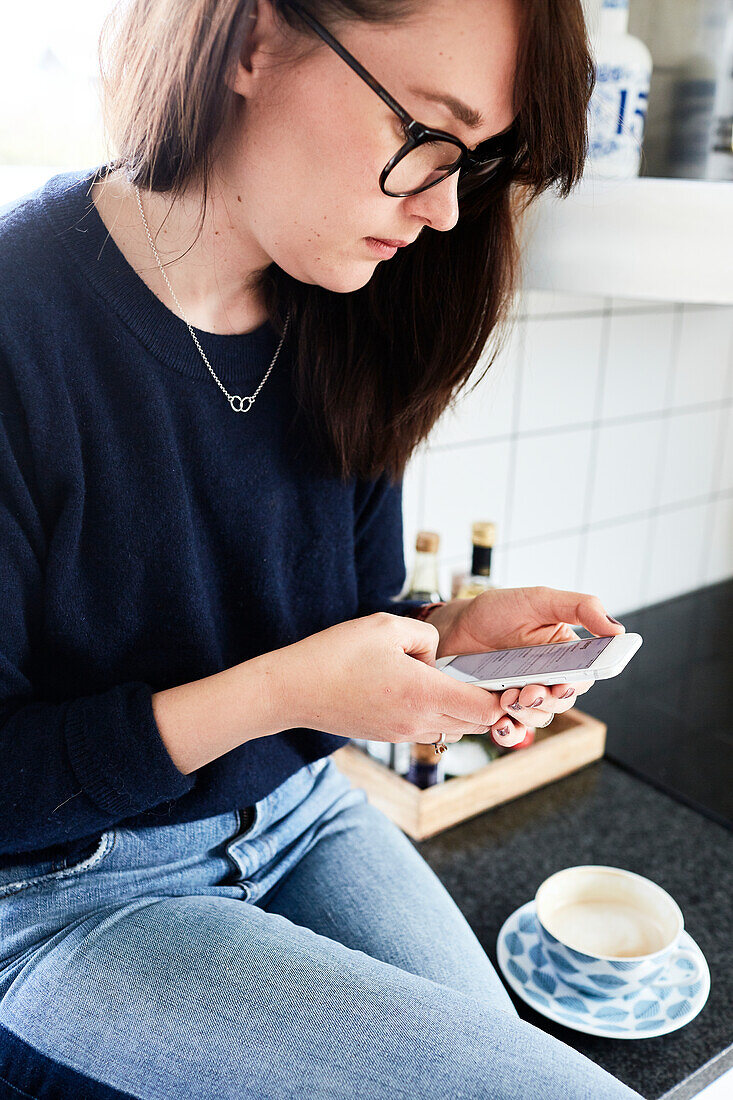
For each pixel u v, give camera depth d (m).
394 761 1.21
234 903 0.80
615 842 1.18
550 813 1.24
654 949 0.94
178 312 0.78
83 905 0.78
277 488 0.85
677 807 1.26
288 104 0.64
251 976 0.70
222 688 0.72
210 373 0.78
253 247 0.77
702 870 1.14
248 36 0.63
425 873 0.93
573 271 1.06
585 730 1.32
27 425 0.71
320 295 0.81
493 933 1.03
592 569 1.78
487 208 0.79
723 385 1.84
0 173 1.08
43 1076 0.67
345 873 0.90
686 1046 0.90
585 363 1.59
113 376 0.74
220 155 0.70
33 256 0.71
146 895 0.80
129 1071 0.66
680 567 1.94
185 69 0.64
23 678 0.74
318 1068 0.65
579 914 0.98
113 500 0.75
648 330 1.65
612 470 1.72
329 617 0.93
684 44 1.20
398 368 0.87
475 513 1.55
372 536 1.00
